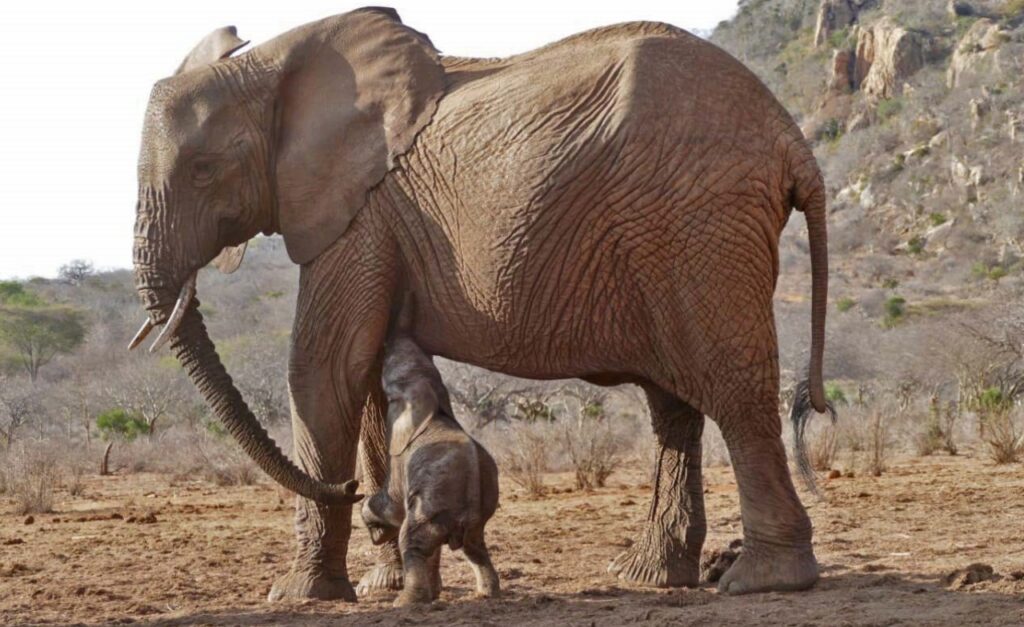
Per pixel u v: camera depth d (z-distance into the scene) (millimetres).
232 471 30641
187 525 19156
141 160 11188
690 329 10164
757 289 10203
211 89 11102
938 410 32938
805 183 10375
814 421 30281
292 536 17266
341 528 11234
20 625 10164
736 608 9633
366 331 10766
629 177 10055
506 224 10297
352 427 10953
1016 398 44656
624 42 10414
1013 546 13219
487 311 10531
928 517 15859
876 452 23609
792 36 199375
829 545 13656
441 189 10578
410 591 9969
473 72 10914
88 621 10336
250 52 11359
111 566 14133
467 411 43531
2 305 86875
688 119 10070
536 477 22766
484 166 10391
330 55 11164
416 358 10469
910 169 149750
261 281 107688
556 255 10227
